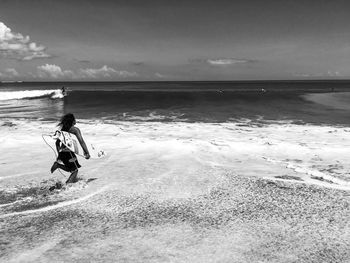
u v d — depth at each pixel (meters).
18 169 8.60
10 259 4.04
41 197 6.37
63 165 7.11
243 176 7.55
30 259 4.03
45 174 8.12
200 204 5.86
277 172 8.02
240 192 6.44
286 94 52.81
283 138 13.80
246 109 28.36
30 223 5.16
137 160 9.38
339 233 4.61
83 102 36.91
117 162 9.18
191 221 5.14
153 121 20.23
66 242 4.49
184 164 8.82
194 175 7.70
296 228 4.81
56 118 21.70
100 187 6.91
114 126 17.50
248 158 9.83
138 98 43.31
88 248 4.31
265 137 14.05
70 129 7.19
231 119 21.41
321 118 21.89
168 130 16.17
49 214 5.52
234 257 4.04
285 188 6.62
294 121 20.36
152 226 4.98
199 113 25.09
